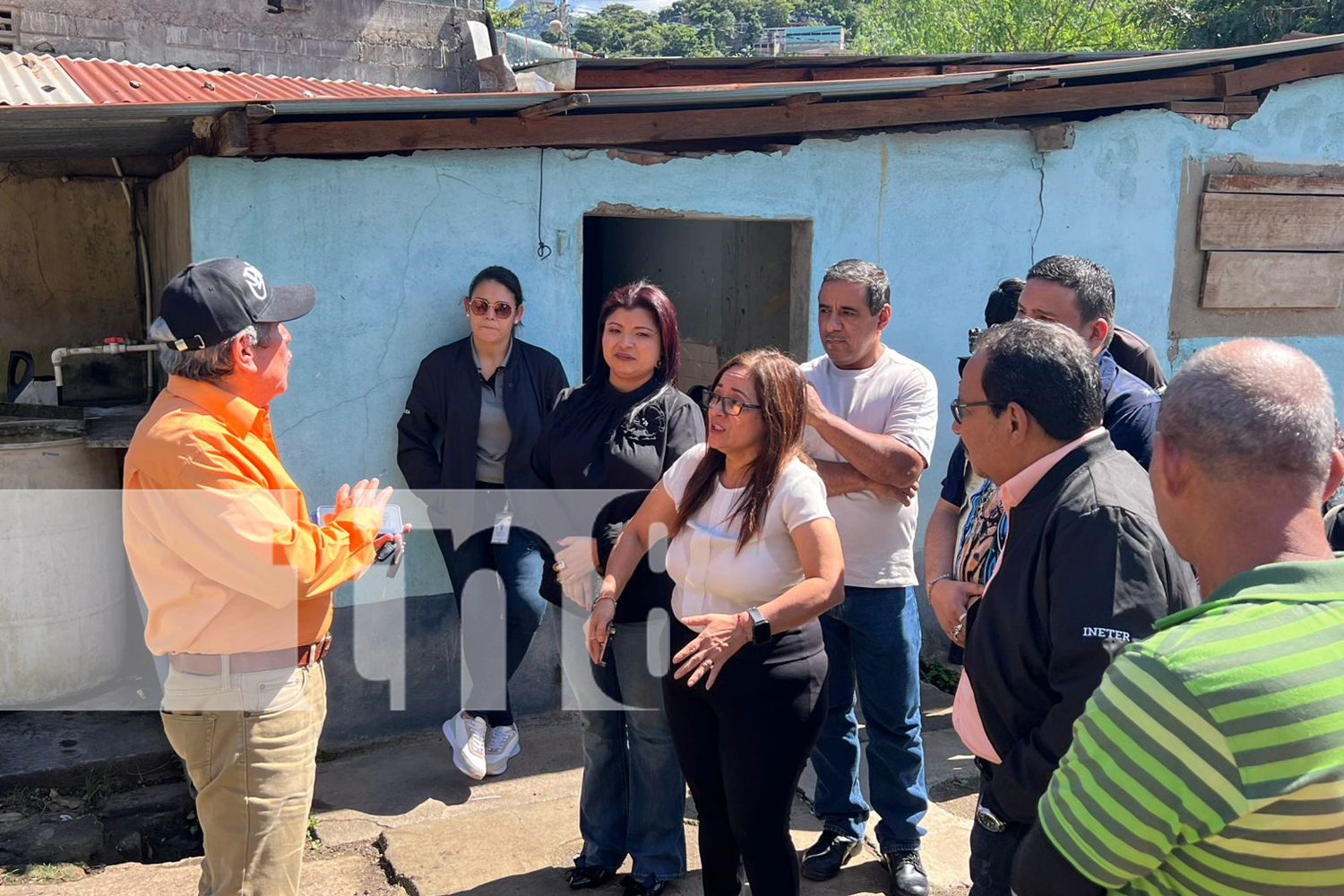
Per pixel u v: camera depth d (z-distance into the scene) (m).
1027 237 5.43
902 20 21.72
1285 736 1.25
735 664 2.54
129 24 6.93
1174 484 1.48
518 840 3.66
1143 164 5.60
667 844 3.25
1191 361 1.53
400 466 4.22
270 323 2.43
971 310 5.37
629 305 3.16
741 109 4.71
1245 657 1.28
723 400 2.60
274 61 7.55
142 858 3.82
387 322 4.27
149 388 5.73
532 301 4.52
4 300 5.64
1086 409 2.02
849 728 3.38
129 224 5.83
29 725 4.47
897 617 3.26
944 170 5.23
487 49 8.25
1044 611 1.97
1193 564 1.50
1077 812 1.42
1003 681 2.05
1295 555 1.38
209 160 3.92
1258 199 5.82
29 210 5.64
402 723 4.49
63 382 5.69
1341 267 6.09
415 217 4.27
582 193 4.56
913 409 3.26
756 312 6.33
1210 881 1.34
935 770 4.23
